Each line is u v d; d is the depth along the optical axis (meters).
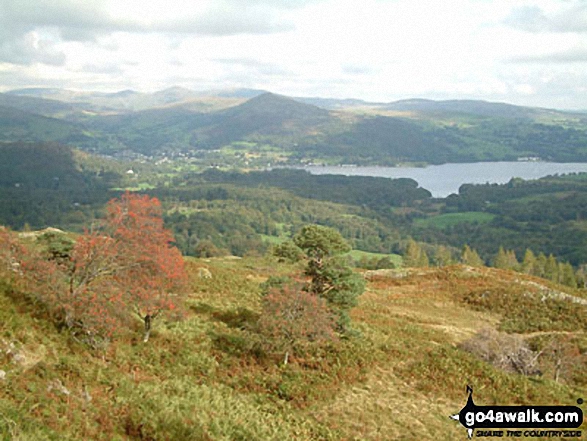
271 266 77.50
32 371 15.56
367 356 28.00
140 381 19.05
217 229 194.88
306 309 25.62
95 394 16.36
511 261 117.44
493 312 46.00
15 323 17.52
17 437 11.69
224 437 16.47
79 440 13.21
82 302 20.17
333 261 29.55
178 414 16.59
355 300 29.23
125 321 22.28
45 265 20.50
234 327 29.86
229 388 21.55
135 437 14.88
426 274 59.81
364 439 19.23
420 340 34.31
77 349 18.98
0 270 21.38
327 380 24.33
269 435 17.78
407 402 23.34
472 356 31.31
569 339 37.59
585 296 52.09
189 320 28.78
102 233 22.06
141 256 22.41
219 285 42.16
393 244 181.62
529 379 28.84
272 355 26.09
